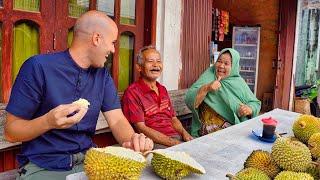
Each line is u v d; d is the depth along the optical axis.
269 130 2.12
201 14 4.04
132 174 1.20
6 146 2.33
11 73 2.51
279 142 1.24
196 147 1.93
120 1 3.23
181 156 1.45
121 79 3.41
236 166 1.67
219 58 3.43
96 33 1.89
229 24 6.42
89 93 1.98
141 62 2.93
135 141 1.62
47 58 1.88
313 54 8.91
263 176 1.13
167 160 1.37
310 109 6.45
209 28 4.21
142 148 1.59
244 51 6.26
